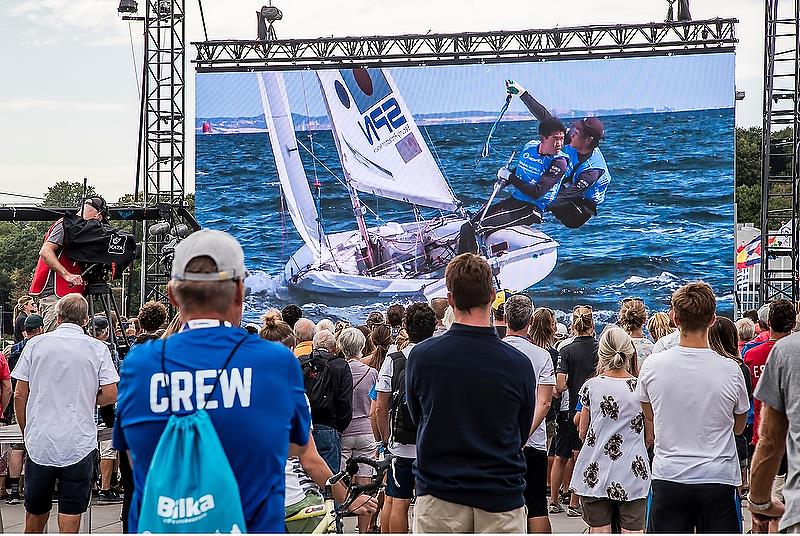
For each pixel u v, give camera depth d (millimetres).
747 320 11336
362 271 22922
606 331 7332
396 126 22656
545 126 22234
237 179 23219
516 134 22328
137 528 2871
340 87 22828
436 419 4793
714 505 5586
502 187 22391
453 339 4855
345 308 23016
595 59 22031
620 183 22078
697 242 21859
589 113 22109
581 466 7203
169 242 20781
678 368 5691
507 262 22422
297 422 3176
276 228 23156
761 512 4422
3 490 11789
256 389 3012
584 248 22172
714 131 21766
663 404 5688
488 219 22469
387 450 8055
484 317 4898
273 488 3000
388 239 22797
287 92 22969
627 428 7109
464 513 4758
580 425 7312
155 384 3002
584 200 22172
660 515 5711
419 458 4887
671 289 21938
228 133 23188
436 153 22578
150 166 22047
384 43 22656
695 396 5621
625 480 7062
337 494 5766
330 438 8242
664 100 21875
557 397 9625
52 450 7387
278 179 23109
